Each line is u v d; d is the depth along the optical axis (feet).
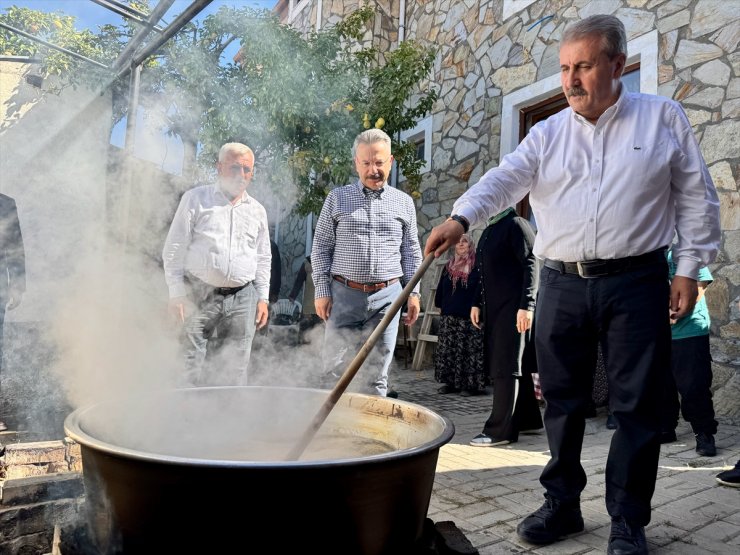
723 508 7.49
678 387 10.43
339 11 26.48
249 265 9.74
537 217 6.68
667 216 6.05
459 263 16.35
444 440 3.97
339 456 4.72
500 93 19.57
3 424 8.21
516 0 18.94
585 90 5.82
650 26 14.60
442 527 5.00
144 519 3.46
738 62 12.75
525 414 11.41
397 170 25.02
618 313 5.99
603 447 10.61
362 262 9.41
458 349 16.15
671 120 5.93
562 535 6.50
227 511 3.30
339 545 3.49
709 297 13.04
